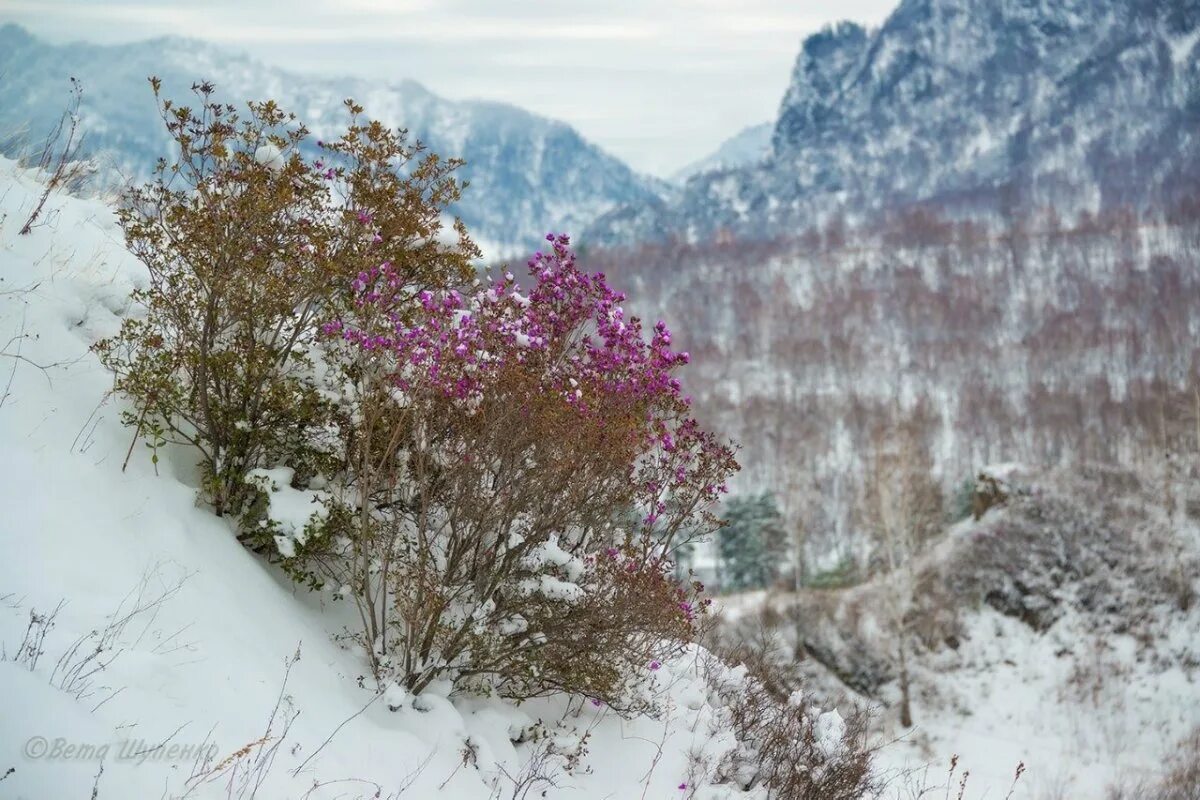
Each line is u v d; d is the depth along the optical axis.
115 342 6.63
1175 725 28.91
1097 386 94.25
